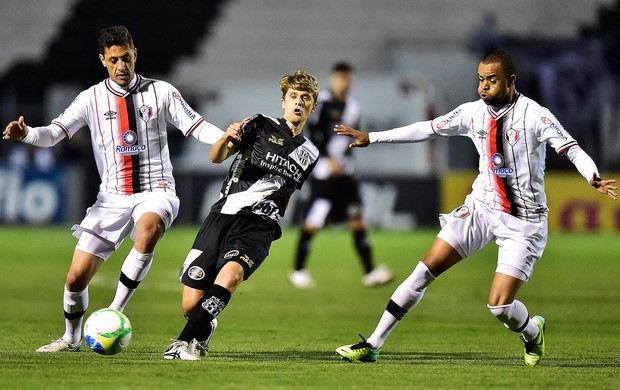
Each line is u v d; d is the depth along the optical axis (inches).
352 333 1272.1
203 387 780.0
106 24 4234.7
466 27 4276.6
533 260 968.3
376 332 982.4
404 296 974.4
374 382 828.6
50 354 985.5
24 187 3319.4
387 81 3474.4
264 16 4291.3
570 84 3750.0
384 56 4202.8
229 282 917.2
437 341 1203.2
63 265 2272.4
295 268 1975.9
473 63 3868.1
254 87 3644.2
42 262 2340.1
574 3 4264.3
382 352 1083.9
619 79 3747.5
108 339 900.6
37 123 3654.0
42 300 1612.9
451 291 1886.1
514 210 965.8
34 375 829.2
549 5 4266.7
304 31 4274.1
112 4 4259.4
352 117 1893.5
